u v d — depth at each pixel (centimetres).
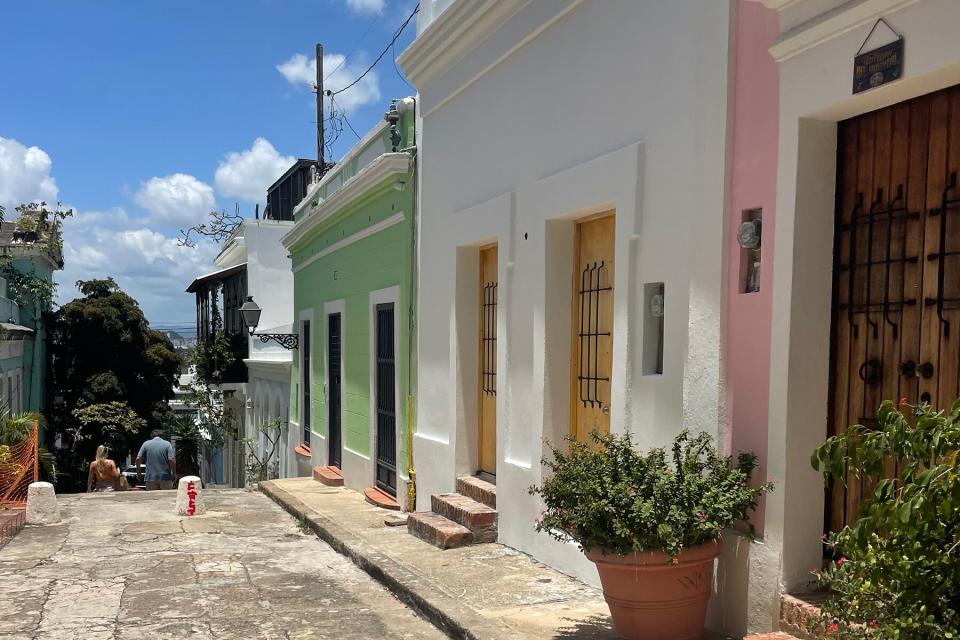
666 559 420
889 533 279
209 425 2505
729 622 445
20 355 1975
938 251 362
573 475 456
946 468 248
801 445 410
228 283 2603
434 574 630
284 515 1030
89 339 2336
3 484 1048
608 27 585
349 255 1266
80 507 1079
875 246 395
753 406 437
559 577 614
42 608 587
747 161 449
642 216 542
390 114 1030
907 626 262
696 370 474
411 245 984
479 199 794
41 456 1429
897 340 381
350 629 538
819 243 412
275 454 1934
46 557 762
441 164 891
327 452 1388
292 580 673
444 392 872
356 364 1223
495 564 655
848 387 407
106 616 568
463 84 823
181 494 1021
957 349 352
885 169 390
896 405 379
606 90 587
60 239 2108
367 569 691
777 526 411
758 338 435
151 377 2436
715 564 457
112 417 2258
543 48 675
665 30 521
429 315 919
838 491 409
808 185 409
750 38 450
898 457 273
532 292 682
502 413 727
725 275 457
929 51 339
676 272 508
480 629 486
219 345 2344
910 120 378
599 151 595
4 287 1838
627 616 440
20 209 2073
